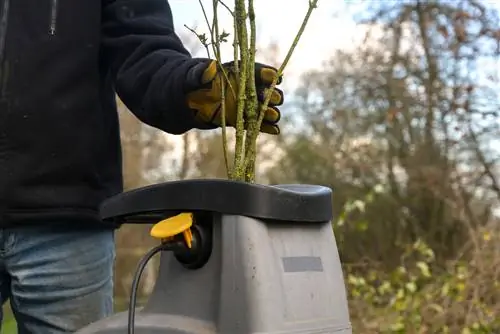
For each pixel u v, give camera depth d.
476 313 3.78
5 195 1.51
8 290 1.61
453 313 3.84
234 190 1.01
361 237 5.80
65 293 1.54
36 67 1.53
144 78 1.35
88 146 1.54
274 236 1.04
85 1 1.54
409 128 6.63
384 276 4.52
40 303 1.55
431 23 6.31
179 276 1.06
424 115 6.43
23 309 1.56
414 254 5.37
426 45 6.36
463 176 5.89
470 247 4.41
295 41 1.28
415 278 4.18
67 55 1.53
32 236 1.53
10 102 1.52
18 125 1.51
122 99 1.43
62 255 1.54
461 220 5.32
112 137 1.62
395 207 6.43
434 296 3.95
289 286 1.03
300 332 1.02
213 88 1.21
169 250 1.05
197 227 1.04
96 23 1.54
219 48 1.32
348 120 7.18
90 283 1.57
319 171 7.50
